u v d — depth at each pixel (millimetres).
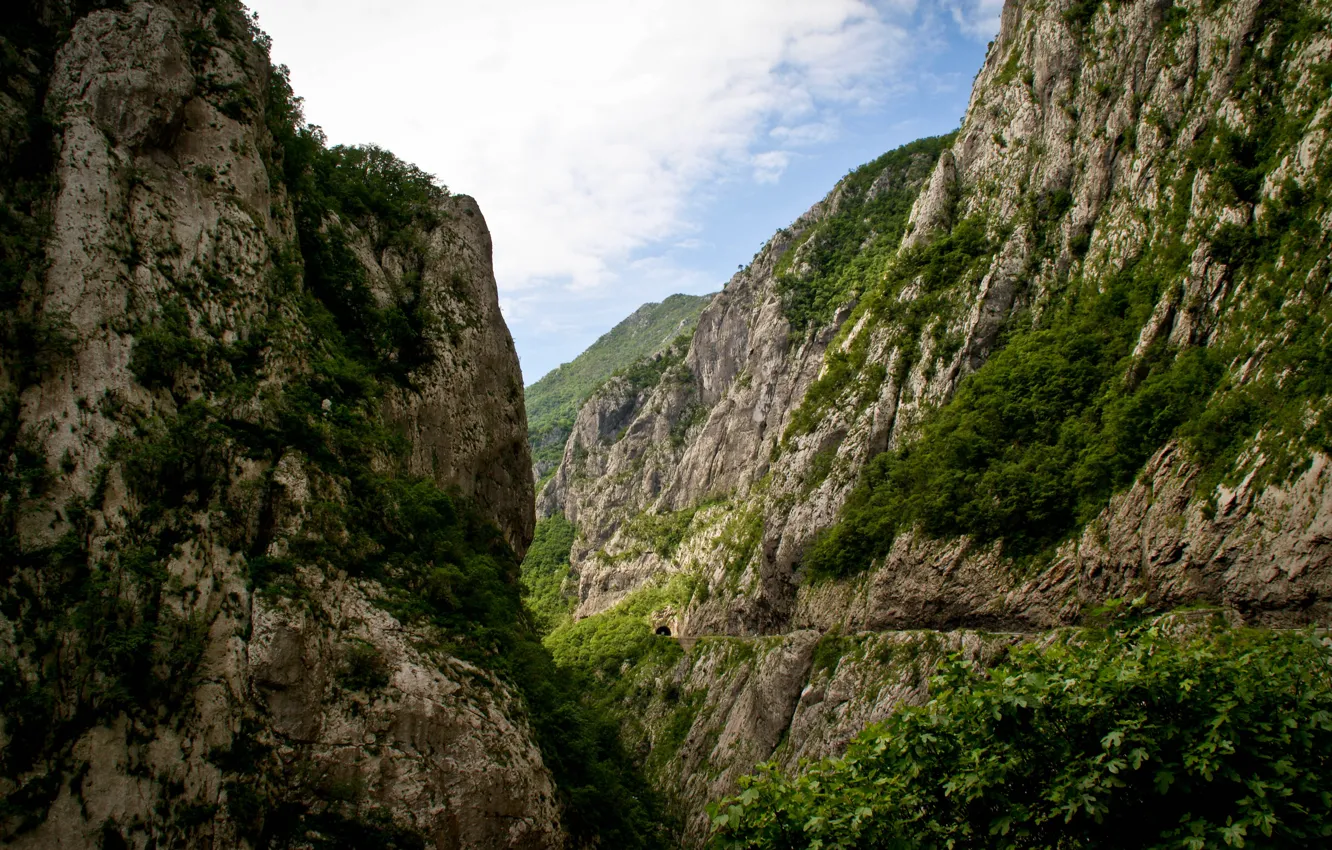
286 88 31594
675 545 113562
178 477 20547
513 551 37844
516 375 39656
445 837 20766
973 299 64000
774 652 58438
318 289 29641
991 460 53250
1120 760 11461
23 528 17562
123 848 16641
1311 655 12531
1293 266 41375
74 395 19203
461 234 38250
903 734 13469
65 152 21203
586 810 26359
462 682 23297
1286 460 35375
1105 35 64188
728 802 13266
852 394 71438
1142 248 53875
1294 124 45656
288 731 20000
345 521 23828
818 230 130875
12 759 15789
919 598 51969
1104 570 43062
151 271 21734
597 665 92562
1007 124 71438
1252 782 10898
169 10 25031
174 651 18703
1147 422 45000
